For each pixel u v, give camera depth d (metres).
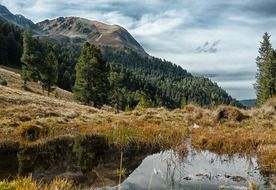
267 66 83.12
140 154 18.56
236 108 29.88
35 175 14.38
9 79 101.88
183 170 14.50
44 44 180.88
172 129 24.67
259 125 26.34
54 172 14.86
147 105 76.94
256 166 15.23
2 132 24.52
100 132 25.28
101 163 16.47
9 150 20.09
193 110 32.53
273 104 30.88
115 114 34.91
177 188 12.02
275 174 13.76
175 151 18.86
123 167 15.47
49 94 96.44
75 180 13.52
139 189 11.98
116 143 21.52
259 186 11.98
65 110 39.28
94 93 77.88
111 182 13.07
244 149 19.11
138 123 27.53
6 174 14.60
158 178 13.38
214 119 28.47
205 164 15.69
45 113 33.56
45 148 20.45
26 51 93.06
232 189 11.80
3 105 39.22
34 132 24.19
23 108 34.69
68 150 19.91
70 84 145.62
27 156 18.38
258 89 92.19
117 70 107.44
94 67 77.12
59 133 24.84
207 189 11.88
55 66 94.38
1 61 152.12
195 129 25.31
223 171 14.33
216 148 19.58
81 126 27.75
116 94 95.50
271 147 17.98
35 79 93.06
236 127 26.41
